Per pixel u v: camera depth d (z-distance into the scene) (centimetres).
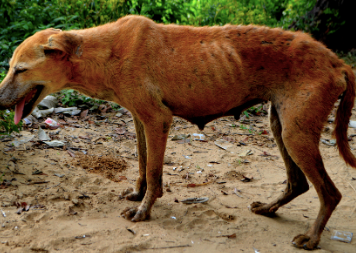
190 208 356
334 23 984
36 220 313
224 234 317
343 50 1001
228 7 924
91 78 324
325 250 303
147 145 331
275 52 320
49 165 408
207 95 326
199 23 831
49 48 292
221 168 454
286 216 360
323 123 310
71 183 381
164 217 340
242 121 608
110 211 344
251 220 345
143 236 304
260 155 495
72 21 696
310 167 309
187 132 550
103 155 453
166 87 321
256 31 330
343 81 312
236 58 322
